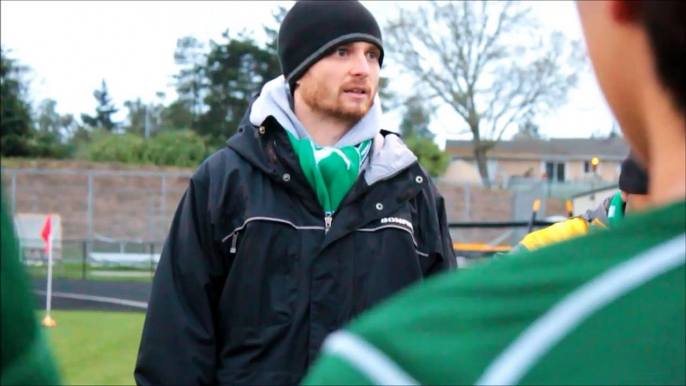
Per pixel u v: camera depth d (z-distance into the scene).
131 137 40.91
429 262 2.94
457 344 0.71
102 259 22.78
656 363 0.66
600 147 57.31
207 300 2.76
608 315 0.69
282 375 2.66
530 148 57.78
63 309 13.98
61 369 0.98
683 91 0.76
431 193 3.00
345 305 2.70
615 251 0.72
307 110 2.87
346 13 2.82
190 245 2.76
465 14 34.91
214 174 2.79
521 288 0.72
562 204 26.33
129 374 8.33
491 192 29.22
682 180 0.76
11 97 40.75
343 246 2.72
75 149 42.16
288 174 2.73
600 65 0.82
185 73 46.56
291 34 2.86
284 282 2.71
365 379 0.72
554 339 0.69
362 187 2.76
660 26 0.76
